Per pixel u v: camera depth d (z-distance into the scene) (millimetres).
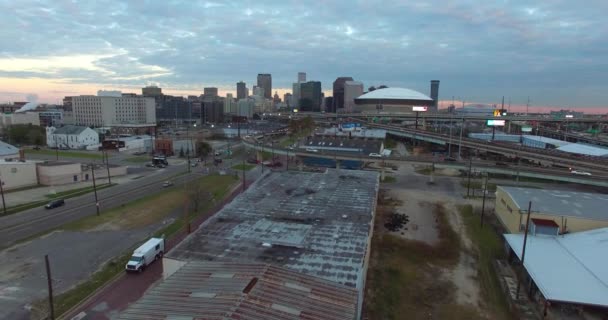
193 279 25094
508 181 86562
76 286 33594
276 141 157125
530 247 39844
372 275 37406
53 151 130375
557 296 30031
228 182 81125
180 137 167125
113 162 107688
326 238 35406
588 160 94750
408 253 43656
